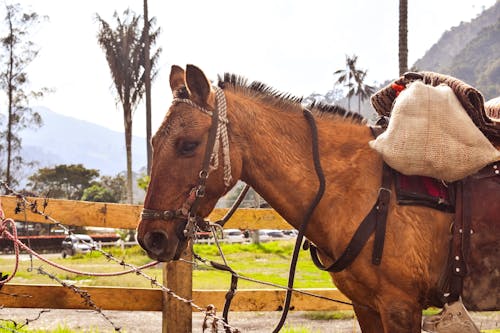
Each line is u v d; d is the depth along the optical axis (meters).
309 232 3.44
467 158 3.23
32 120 45.84
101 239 34.09
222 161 3.32
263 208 5.76
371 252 3.25
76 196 77.69
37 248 32.75
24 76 45.06
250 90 3.58
